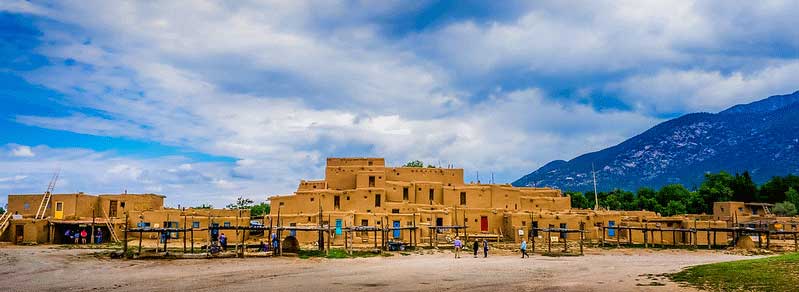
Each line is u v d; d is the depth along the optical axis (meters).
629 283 37.72
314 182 88.56
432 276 42.78
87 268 46.94
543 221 82.06
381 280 40.56
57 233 74.44
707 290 33.31
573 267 49.62
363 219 75.69
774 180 143.62
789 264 37.84
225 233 76.12
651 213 97.19
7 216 74.81
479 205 86.12
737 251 73.25
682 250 74.00
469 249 68.88
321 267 48.78
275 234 69.31
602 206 140.88
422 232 76.25
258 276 42.50
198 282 39.38
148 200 85.62
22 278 41.06
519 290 35.62
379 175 83.31
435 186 86.31
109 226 75.00
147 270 45.81
